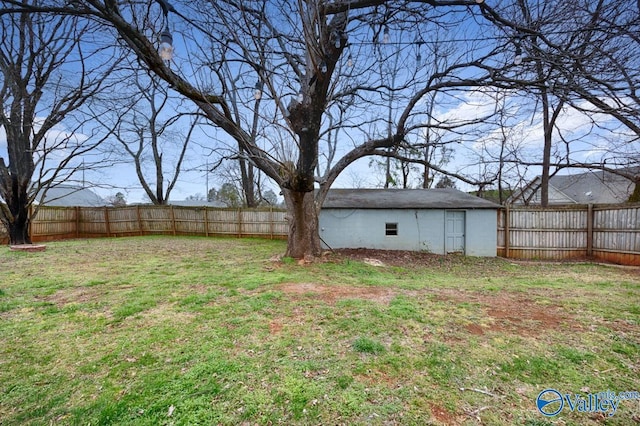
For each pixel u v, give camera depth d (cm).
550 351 289
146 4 441
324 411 205
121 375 250
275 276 610
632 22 441
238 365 262
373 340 311
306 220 831
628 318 379
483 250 1087
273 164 720
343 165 864
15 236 1088
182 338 317
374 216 1111
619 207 895
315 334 329
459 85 679
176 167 1917
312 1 491
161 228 1622
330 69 566
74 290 501
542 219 1054
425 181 1973
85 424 195
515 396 221
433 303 438
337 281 582
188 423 193
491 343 306
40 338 319
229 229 1560
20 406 213
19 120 870
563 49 514
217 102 594
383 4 518
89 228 1561
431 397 220
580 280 634
